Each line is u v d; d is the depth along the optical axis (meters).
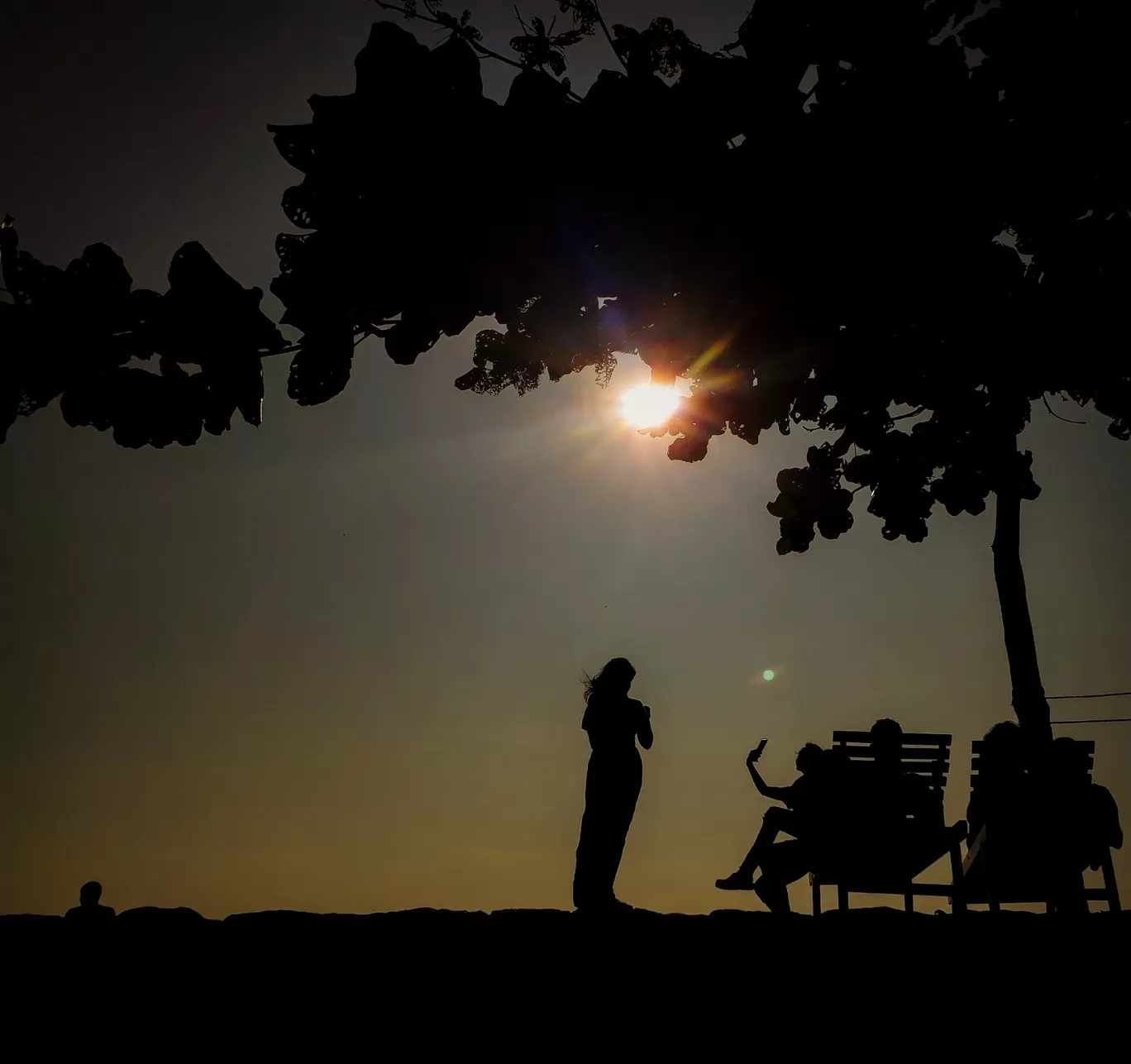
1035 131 8.38
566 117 8.03
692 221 8.21
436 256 8.02
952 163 8.36
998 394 9.87
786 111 8.32
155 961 6.94
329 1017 6.49
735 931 7.29
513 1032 6.32
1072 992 6.43
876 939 7.11
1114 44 8.20
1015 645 10.16
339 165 7.92
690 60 8.34
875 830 8.92
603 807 8.78
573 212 8.09
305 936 7.22
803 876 9.13
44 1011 6.64
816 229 8.42
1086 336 9.12
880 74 8.29
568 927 7.48
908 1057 6.14
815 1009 6.39
